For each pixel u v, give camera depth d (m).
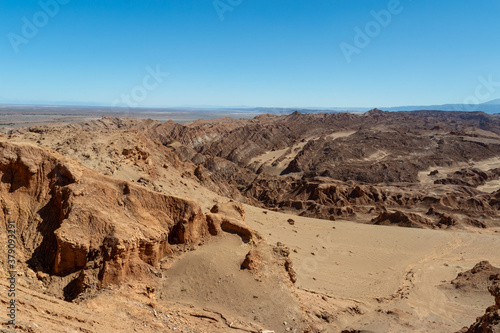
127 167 55.22
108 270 25.44
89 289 24.50
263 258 32.69
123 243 26.42
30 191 28.91
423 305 43.91
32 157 29.50
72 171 29.88
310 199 125.94
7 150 28.83
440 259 63.22
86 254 25.91
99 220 27.44
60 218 27.59
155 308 24.72
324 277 50.12
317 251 60.97
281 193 137.38
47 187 29.41
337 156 193.00
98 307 22.08
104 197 30.25
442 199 112.19
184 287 28.81
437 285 51.09
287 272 33.62
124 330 19.78
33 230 27.45
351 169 172.88
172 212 33.28
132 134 62.62
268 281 30.81
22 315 15.60
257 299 28.86
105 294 23.91
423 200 115.25
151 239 29.30
